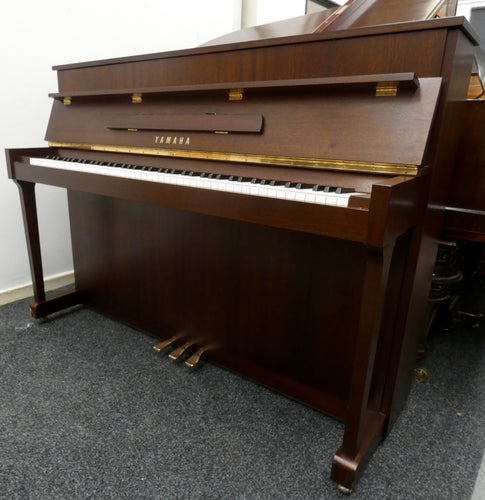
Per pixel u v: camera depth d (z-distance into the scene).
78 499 0.88
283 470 0.98
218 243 1.28
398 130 0.82
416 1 1.19
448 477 0.97
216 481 0.94
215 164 1.10
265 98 1.02
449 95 0.84
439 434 1.12
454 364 1.51
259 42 1.03
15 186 1.77
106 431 1.08
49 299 1.71
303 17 1.52
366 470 0.99
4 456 0.99
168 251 1.43
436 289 1.49
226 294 1.32
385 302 0.99
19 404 1.18
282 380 1.26
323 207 0.76
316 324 1.14
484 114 1.14
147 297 1.57
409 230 0.91
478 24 3.86
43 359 1.42
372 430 1.00
